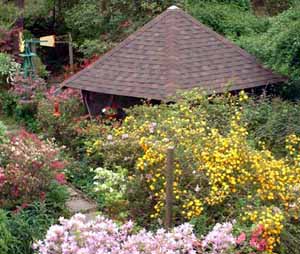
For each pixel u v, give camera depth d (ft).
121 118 37.27
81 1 54.85
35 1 58.54
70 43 51.47
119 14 50.44
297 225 25.25
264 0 58.08
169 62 36.86
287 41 38.17
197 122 30.30
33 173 27.45
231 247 21.02
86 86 37.73
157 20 39.40
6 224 24.94
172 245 20.10
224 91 34.96
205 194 26.13
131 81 36.65
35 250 24.23
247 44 41.78
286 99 39.52
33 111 42.80
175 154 26.76
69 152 35.58
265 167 26.61
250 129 33.88
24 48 48.60
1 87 46.21
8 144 29.27
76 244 20.02
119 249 20.04
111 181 28.96
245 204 25.62
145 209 27.25
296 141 31.50
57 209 27.71
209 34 39.47
